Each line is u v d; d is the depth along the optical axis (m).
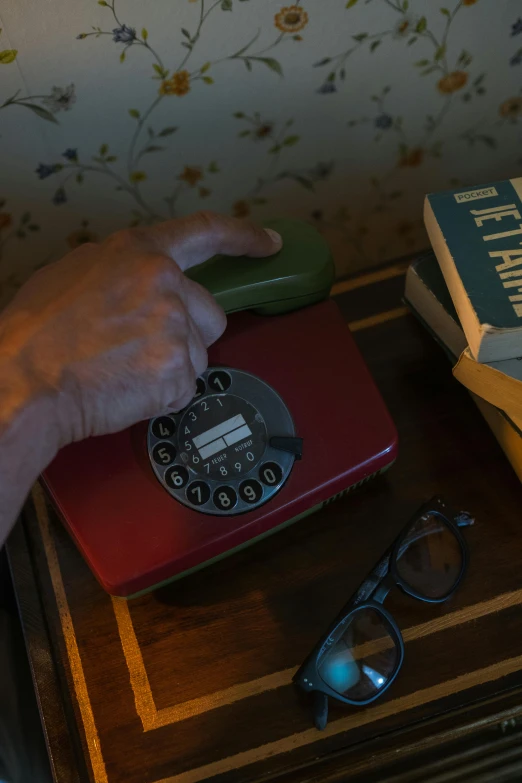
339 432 0.60
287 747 0.56
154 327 0.47
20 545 0.65
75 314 0.47
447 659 0.58
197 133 0.80
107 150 0.79
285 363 0.62
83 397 0.48
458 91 0.85
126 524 0.57
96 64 0.69
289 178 0.90
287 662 0.58
